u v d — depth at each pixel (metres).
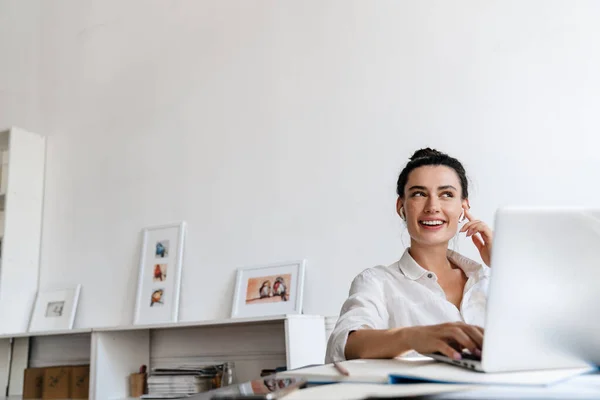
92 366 2.78
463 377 0.68
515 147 2.40
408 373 0.70
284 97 2.96
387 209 2.60
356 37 2.83
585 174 2.27
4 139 3.65
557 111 2.36
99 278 3.30
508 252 0.72
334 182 2.75
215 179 3.07
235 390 0.65
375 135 2.70
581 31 2.37
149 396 2.68
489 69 2.51
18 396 3.29
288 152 2.90
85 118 3.57
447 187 1.56
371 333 1.04
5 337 3.12
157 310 3.00
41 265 3.51
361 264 2.61
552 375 0.69
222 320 2.50
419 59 2.66
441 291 1.49
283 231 2.83
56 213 3.54
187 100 3.25
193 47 3.29
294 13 3.02
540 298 0.73
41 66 3.81
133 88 3.44
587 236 0.73
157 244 3.13
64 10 3.81
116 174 3.39
